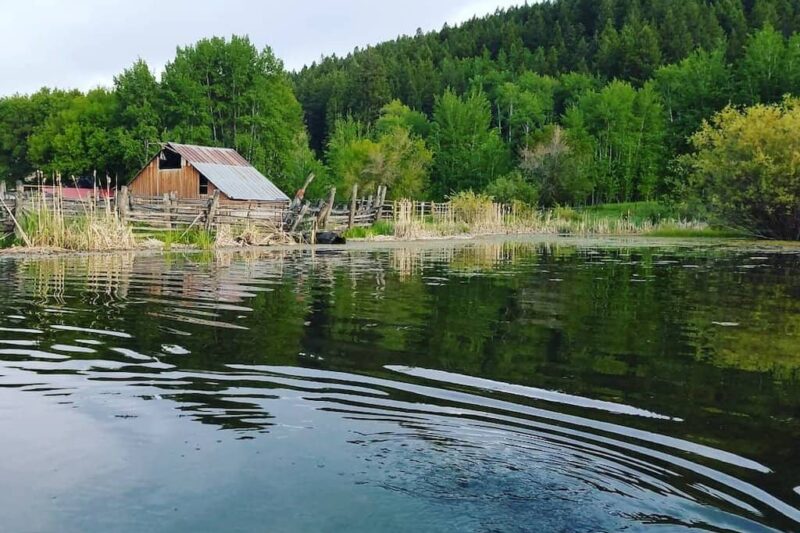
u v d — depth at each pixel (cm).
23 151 8394
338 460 435
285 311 1006
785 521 365
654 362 718
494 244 3130
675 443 474
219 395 567
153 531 346
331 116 11194
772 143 3562
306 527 352
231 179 4044
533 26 14350
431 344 788
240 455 441
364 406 543
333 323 913
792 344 816
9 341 762
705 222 4625
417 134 9725
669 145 7588
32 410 523
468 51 14488
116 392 571
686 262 2091
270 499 381
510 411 537
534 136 7831
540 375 654
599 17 13912
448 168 8656
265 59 6819
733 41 10338
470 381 625
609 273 1708
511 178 6669
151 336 802
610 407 554
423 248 2720
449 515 366
